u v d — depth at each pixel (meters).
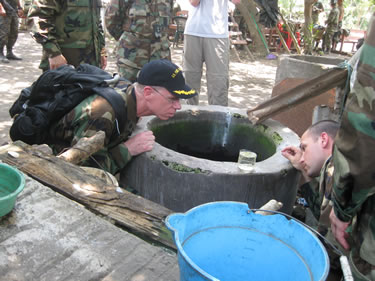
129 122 2.58
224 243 1.12
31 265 1.14
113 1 4.06
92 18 3.81
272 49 12.77
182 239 1.04
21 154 1.83
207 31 4.62
